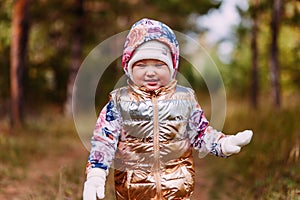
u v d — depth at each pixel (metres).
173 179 3.29
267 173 6.89
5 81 20.80
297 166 6.89
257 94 20.00
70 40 23.16
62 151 11.60
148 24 3.28
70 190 6.64
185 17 22.98
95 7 20.67
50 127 15.30
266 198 5.87
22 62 15.38
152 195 3.28
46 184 7.44
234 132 10.56
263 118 10.97
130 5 20.45
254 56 20.39
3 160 9.70
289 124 9.09
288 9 15.06
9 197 6.86
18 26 15.30
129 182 3.30
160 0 21.30
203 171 8.07
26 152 10.82
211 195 6.46
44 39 22.73
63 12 20.50
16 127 14.70
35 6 19.41
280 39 24.30
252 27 20.27
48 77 24.20
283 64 26.16
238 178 7.45
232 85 34.28
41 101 23.14
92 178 3.14
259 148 8.23
